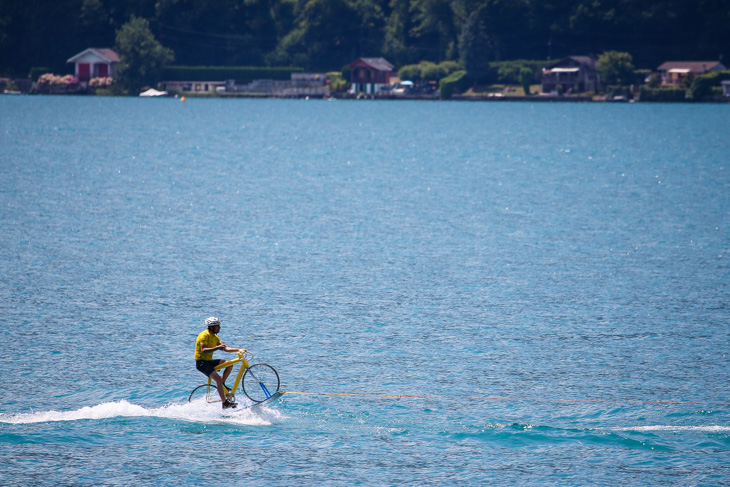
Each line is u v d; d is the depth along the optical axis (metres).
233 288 70.88
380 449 41.22
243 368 44.84
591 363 52.94
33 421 43.44
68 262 79.44
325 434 42.84
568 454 40.72
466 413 45.41
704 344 56.44
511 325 60.91
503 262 81.50
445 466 39.59
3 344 55.19
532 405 46.34
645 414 45.06
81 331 58.44
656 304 66.31
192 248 87.12
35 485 37.25
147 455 40.22
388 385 49.19
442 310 64.69
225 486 37.62
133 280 73.06
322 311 64.19
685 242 90.69
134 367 51.53
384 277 75.25
